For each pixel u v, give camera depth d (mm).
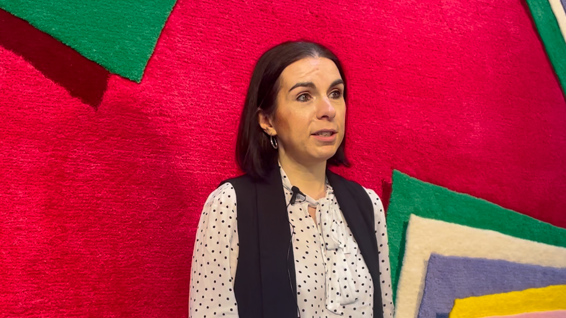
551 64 2576
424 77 2283
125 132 1789
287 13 2088
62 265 1668
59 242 1672
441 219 2238
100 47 1785
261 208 1353
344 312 1318
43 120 1695
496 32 2471
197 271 1318
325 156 1376
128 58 1812
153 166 1816
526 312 2266
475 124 2361
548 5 2607
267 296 1274
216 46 1956
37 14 1725
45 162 1683
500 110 2424
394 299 2088
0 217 1617
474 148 2348
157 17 1872
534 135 2490
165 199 1822
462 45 2387
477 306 2174
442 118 2297
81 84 1756
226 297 1284
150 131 1823
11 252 1617
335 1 2176
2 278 1598
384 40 2232
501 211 2361
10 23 1698
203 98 1913
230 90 1961
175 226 1826
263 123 1431
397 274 2115
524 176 2445
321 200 1404
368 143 2139
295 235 1348
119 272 1733
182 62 1896
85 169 1728
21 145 1663
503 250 2314
